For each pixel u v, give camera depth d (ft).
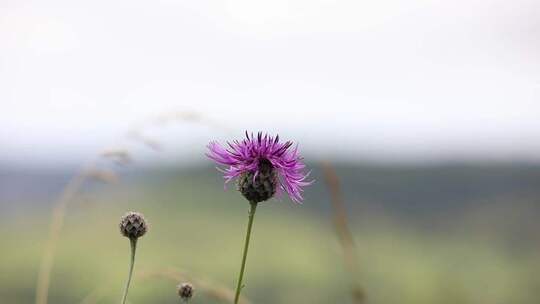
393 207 193.06
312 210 158.92
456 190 198.49
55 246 20.95
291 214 169.58
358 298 23.98
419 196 204.44
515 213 138.10
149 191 188.65
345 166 240.94
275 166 16.14
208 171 228.63
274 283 92.84
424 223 168.25
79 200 20.42
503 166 212.64
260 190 15.87
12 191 161.48
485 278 70.33
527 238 116.67
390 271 88.89
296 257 122.72
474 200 186.60
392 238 126.41
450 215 175.52
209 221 167.63
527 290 65.10
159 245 131.54
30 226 145.18
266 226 161.17
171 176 217.36
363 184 218.38
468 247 119.85
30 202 161.79
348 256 24.03
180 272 19.60
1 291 88.02
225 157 16.34
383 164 259.19
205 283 19.80
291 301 78.07
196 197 194.70
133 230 15.97
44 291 20.51
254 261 121.70
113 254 80.69
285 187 16.19
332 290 70.38
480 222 145.48
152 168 220.43
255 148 16.15
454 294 48.96
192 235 148.25
